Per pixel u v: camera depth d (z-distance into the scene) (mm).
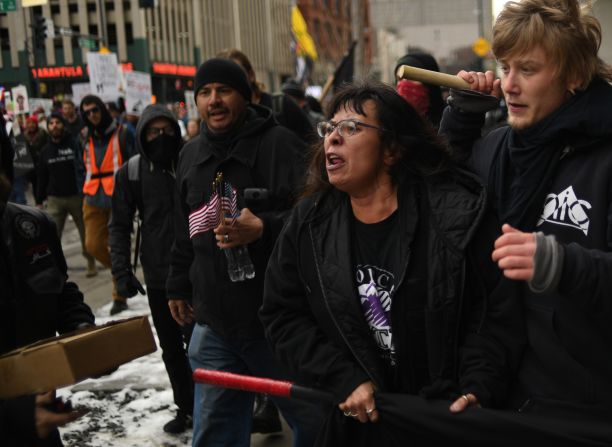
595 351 1949
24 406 1917
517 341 2105
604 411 1951
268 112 3453
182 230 3633
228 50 5191
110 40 48781
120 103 15047
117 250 4695
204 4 57031
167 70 51531
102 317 7312
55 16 47656
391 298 2180
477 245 2125
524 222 2053
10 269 2238
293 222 2361
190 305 3742
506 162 2160
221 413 3227
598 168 1928
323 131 2307
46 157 9414
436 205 2172
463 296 2131
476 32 52469
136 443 4379
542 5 1959
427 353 2174
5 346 2211
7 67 46250
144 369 5672
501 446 2002
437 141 2277
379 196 2256
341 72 9828
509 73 2029
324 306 2254
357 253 2262
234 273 3176
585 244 1930
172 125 4457
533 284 1777
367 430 2191
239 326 3223
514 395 2141
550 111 1989
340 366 2205
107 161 7555
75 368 1938
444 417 2051
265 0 70625
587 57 1948
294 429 3121
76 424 4672
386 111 2227
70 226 15211
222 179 3254
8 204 2342
